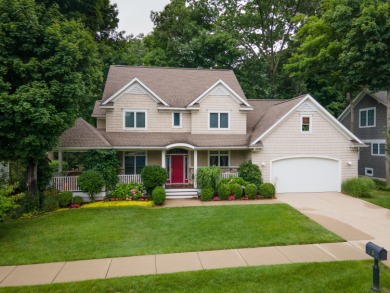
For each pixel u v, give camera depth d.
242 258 8.33
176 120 19.61
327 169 18.77
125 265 7.96
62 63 12.81
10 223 12.13
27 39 12.37
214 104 19.56
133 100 18.83
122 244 9.58
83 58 14.23
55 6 14.14
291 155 18.31
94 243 9.70
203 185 17.22
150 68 22.42
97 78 15.76
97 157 16.48
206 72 23.05
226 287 6.59
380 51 17.81
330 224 11.57
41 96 12.01
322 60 24.16
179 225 11.61
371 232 10.59
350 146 18.78
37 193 14.72
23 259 8.44
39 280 7.17
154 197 15.44
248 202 15.94
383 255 6.18
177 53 32.75
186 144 17.62
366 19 17.89
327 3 25.55
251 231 10.68
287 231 10.62
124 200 16.25
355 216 12.79
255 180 17.53
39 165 15.51
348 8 19.72
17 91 11.82
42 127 12.33
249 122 21.34
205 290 6.46
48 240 10.04
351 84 21.42
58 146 15.86
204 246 9.25
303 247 9.16
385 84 19.19
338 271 7.35
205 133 19.50
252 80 34.19
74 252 8.93
